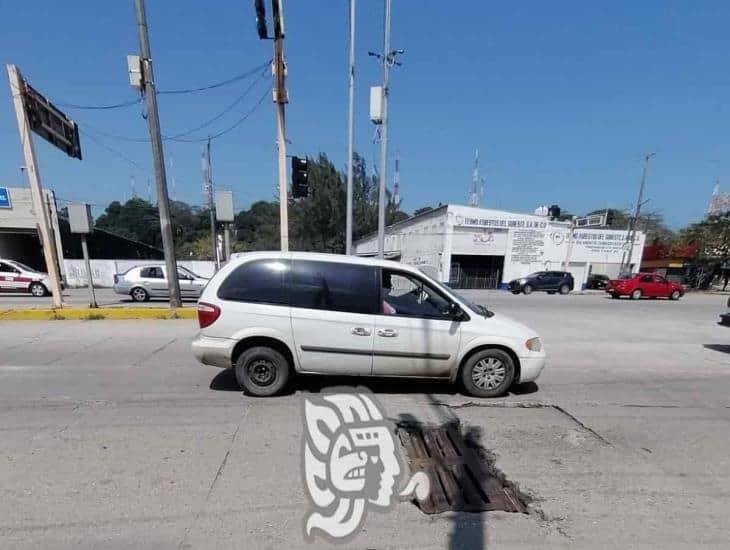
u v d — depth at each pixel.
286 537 2.28
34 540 2.22
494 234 27.55
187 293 14.69
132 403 4.28
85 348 6.79
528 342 4.65
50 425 3.71
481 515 2.54
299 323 4.42
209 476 2.88
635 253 30.20
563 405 4.53
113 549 2.16
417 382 5.10
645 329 10.49
